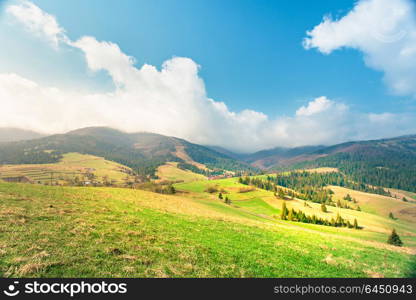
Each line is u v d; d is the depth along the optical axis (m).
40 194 28.19
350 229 85.44
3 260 9.66
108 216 21.17
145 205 35.06
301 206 138.88
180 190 167.25
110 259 11.29
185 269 11.69
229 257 14.76
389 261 19.39
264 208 132.62
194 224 25.47
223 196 157.00
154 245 14.65
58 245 11.92
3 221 14.50
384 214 174.38
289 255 17.55
